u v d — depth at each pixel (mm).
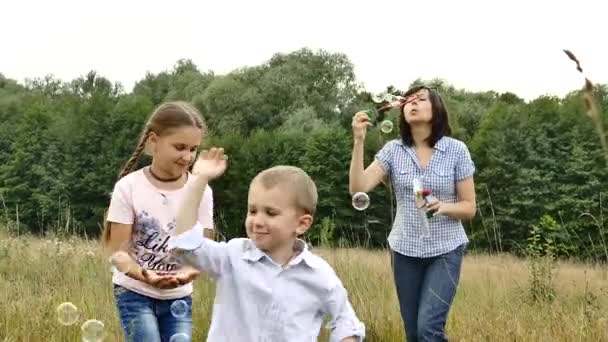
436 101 4609
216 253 2801
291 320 2756
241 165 36125
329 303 2824
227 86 51500
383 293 5871
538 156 31172
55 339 4758
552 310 5438
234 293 2793
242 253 2801
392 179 4707
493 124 32719
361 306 5703
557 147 31000
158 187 3607
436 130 4605
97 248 7828
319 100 52938
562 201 29969
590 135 29922
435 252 4520
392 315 5543
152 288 3566
